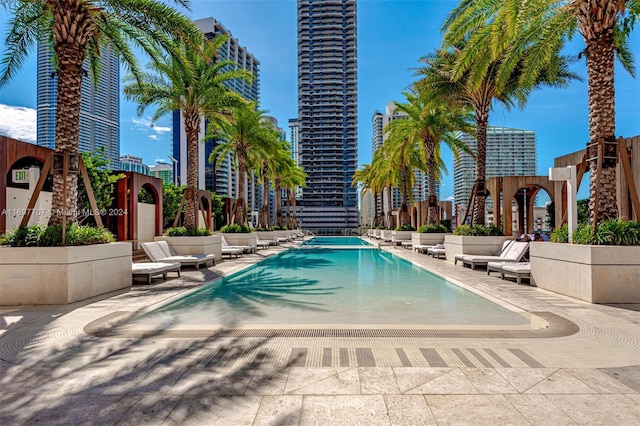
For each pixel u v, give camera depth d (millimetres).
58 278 6188
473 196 13836
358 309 6012
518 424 2340
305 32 94750
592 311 5543
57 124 7219
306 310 5938
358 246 24109
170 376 3119
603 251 6148
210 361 3484
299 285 8531
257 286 8383
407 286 8367
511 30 8023
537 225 32625
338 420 2400
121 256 7746
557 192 15352
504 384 2930
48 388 2893
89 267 6738
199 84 13430
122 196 15898
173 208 25250
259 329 4668
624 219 6973
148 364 3400
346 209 94125
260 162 28797
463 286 7980
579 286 6457
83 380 3039
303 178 46906
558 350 3773
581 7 7262
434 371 3211
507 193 17922
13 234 6617
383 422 2371
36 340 4148
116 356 3615
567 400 2658
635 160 10734
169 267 9000
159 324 4973
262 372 3207
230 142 22750
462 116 17953
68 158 7098
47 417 2455
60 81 7281
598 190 6840
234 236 18188
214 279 9078
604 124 7039
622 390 2820
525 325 4859
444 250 14531
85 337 4273
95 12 7613
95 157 15453
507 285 8109
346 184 94625
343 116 95000
